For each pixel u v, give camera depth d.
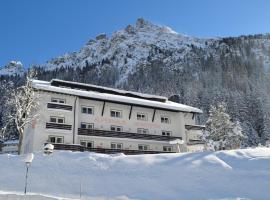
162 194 18.45
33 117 36.81
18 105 37.38
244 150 23.09
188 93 104.19
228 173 19.23
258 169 19.08
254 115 87.00
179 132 47.09
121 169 21.70
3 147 57.50
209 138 40.47
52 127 37.25
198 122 84.12
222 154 22.23
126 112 44.06
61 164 23.08
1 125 47.03
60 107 38.44
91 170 22.00
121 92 47.72
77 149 36.38
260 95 95.69
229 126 40.34
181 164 21.20
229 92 99.56
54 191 19.92
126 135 41.88
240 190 17.50
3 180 21.33
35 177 21.61
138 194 18.78
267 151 22.73
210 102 91.00
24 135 42.69
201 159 21.55
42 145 36.47
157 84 151.00
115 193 19.14
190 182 19.09
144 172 20.94
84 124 40.69
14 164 23.42
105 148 38.91
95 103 42.03
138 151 41.25
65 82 43.09
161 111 46.97
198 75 182.12
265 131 79.06
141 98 49.59
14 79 132.62
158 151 42.91
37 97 37.72
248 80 140.75
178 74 189.50
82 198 18.73
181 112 47.72
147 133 44.88
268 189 17.05
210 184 18.56
